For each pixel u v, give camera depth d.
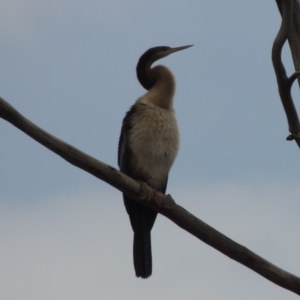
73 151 9.09
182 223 10.22
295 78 9.89
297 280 9.87
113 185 10.19
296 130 10.35
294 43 10.73
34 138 8.78
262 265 9.84
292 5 9.91
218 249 9.97
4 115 8.40
